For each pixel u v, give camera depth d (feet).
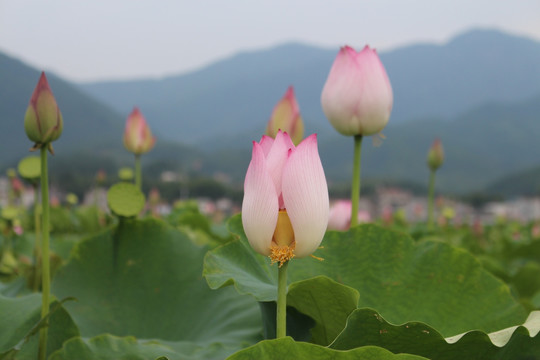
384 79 4.52
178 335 4.33
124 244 4.62
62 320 3.96
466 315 4.08
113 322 4.40
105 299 4.49
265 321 3.92
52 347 3.95
